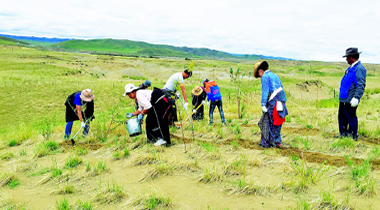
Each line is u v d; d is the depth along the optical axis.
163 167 4.62
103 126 7.54
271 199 3.63
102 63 81.75
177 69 95.25
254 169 4.55
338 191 3.70
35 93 23.50
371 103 12.98
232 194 3.82
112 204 3.70
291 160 4.76
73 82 30.16
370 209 3.23
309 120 7.86
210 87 7.77
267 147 5.57
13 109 19.06
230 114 9.80
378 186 3.73
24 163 5.44
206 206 3.57
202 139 6.54
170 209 3.52
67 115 7.20
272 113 5.47
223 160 4.98
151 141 6.12
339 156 4.95
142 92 5.97
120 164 5.16
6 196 3.98
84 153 5.88
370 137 5.99
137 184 4.28
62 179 4.50
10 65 58.81
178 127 7.65
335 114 8.66
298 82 35.06
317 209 3.26
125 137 6.69
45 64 65.56
